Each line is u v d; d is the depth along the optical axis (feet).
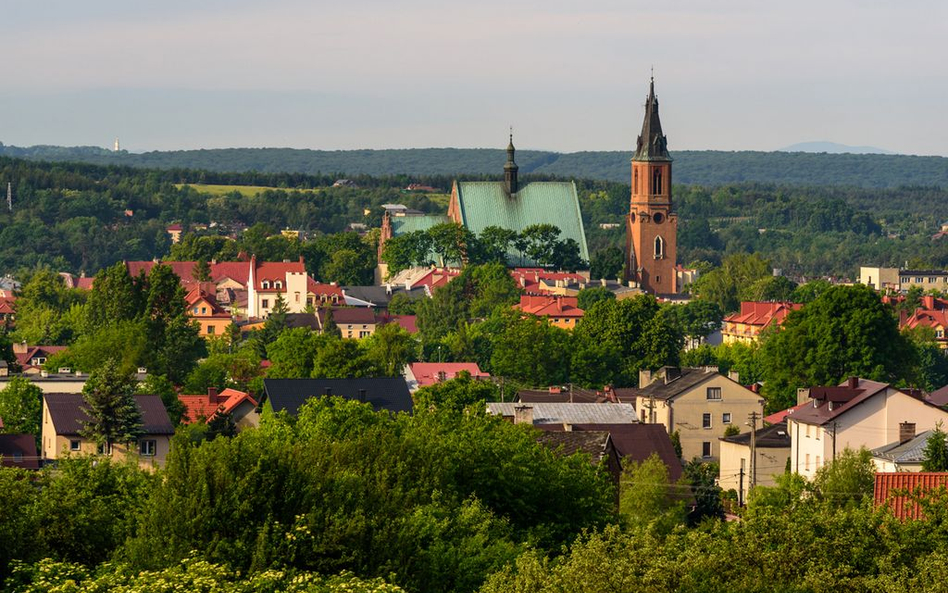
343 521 613.93
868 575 564.30
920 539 587.68
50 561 576.20
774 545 580.30
